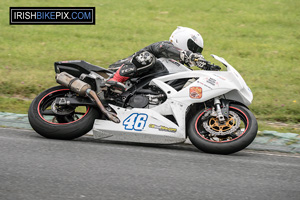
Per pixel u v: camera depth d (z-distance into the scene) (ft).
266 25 174.19
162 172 55.62
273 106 98.48
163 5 202.69
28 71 120.67
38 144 65.72
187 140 75.46
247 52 142.72
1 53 135.95
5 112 88.63
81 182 51.21
